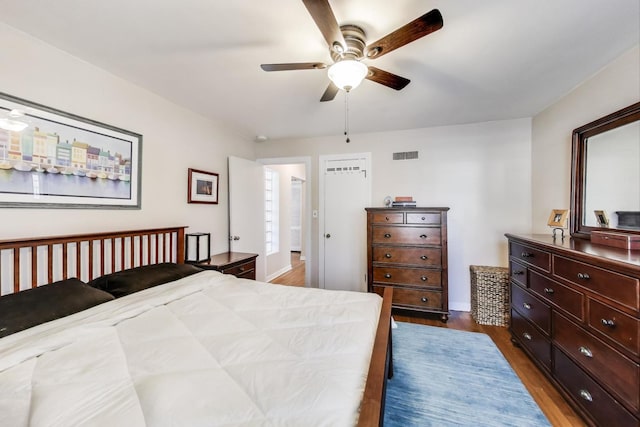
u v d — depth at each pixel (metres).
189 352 1.12
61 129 1.84
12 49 1.60
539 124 3.02
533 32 1.65
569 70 2.11
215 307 1.61
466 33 1.65
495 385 1.88
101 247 2.01
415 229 3.12
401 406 1.67
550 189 2.81
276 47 1.81
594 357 1.45
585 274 1.52
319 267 4.07
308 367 1.02
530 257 2.15
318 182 4.06
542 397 1.77
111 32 1.65
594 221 2.13
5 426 0.77
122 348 1.15
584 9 1.45
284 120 3.31
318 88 2.42
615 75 1.96
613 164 1.96
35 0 1.38
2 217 1.57
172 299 1.70
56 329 1.23
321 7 1.17
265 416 0.77
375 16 1.50
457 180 3.47
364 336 1.28
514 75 2.19
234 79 2.25
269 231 5.11
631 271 1.22
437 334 2.69
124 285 1.81
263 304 1.68
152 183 2.53
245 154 4.05
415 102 2.74
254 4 1.42
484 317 2.97
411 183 3.65
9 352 1.03
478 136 3.39
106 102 2.12
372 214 3.27
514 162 3.26
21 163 1.64
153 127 2.54
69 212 1.88
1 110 1.56
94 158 2.04
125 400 0.84
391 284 3.20
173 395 0.85
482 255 3.38
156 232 2.45
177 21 1.56
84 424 0.74
